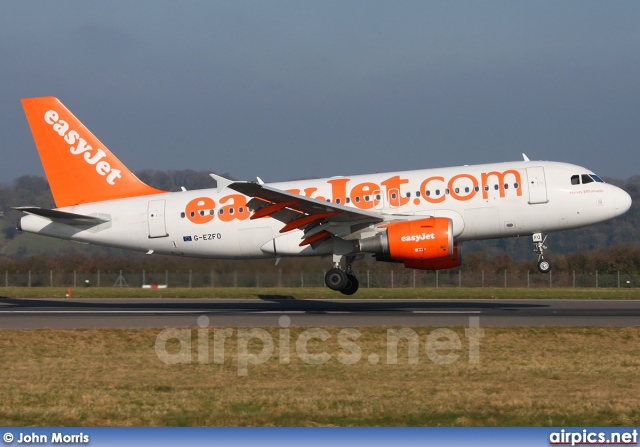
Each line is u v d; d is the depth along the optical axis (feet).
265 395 187.42
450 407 176.14
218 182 327.26
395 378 207.82
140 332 279.90
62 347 257.14
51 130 402.52
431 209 366.84
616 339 263.90
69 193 403.95
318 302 440.04
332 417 169.48
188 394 189.37
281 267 573.33
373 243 355.36
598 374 212.64
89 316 342.64
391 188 372.38
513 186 366.43
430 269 371.35
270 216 360.07
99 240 399.24
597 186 367.86
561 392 190.19
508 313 348.59
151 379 208.03
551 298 492.13
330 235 362.94
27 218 404.77
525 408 175.32
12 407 179.83
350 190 375.66
